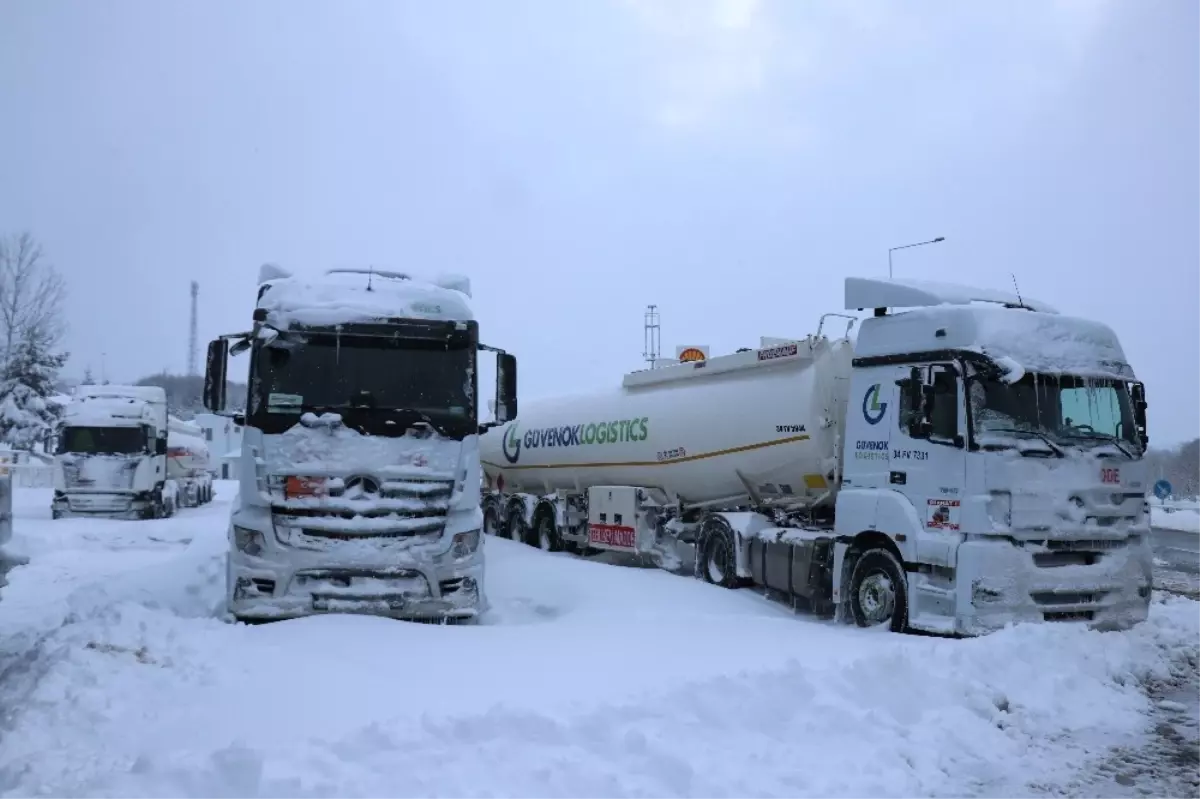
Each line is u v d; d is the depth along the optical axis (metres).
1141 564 9.57
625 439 15.73
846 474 10.55
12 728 5.87
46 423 51.81
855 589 10.34
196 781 4.60
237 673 6.92
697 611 10.90
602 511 16.27
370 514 9.36
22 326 50.66
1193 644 9.22
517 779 4.87
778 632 8.89
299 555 9.20
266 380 9.53
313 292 9.93
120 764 5.11
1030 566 8.91
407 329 9.98
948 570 9.17
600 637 8.37
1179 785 5.68
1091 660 8.04
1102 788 5.62
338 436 9.45
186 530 23.48
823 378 12.13
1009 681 7.39
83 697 6.26
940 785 5.52
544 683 6.70
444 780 4.80
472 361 10.16
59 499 27.36
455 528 9.68
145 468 27.89
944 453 9.30
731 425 13.33
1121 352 10.03
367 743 5.22
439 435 9.75
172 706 6.14
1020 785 5.61
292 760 4.94
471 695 6.35
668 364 16.83
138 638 7.88
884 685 6.79
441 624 9.48
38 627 10.11
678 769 5.07
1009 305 10.60
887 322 10.27
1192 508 36.31
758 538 12.30
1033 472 9.05
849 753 5.79
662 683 6.64
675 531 14.68
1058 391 9.50
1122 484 9.50
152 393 29.02
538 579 12.66
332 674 6.83
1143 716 7.09
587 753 5.30
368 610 9.30
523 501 19.42
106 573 15.65
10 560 12.53
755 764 5.39
